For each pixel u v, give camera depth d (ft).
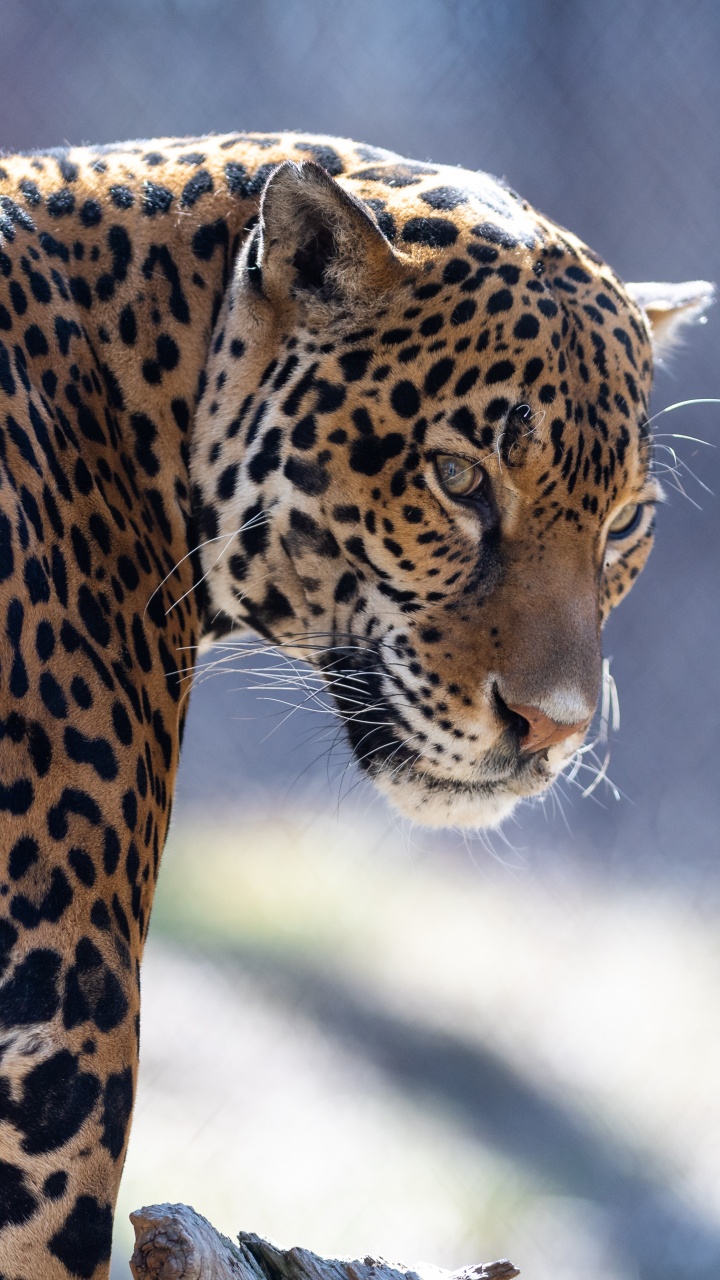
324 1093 44.91
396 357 17.58
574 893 62.34
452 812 19.27
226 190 18.84
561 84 73.97
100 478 17.01
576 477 18.04
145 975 46.68
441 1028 50.90
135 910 15.99
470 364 17.53
